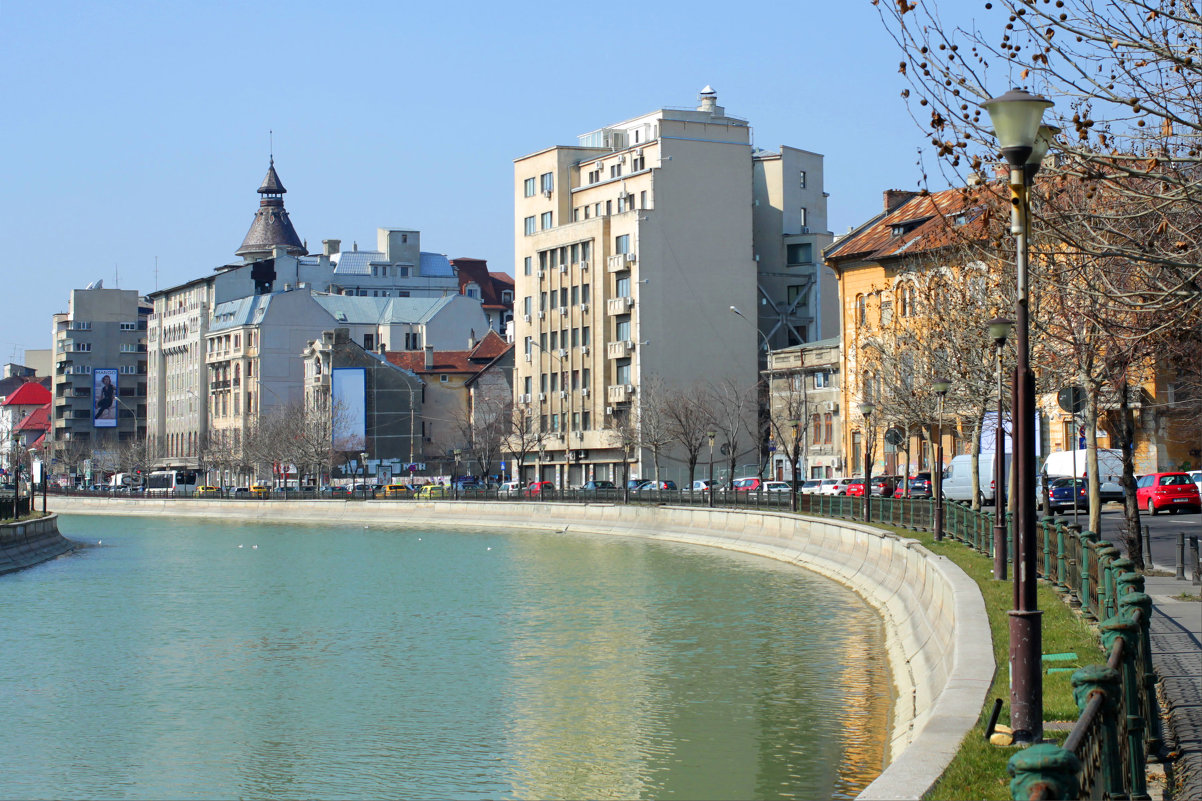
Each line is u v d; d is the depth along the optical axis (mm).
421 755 28328
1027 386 16406
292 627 49156
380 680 37125
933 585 36094
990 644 23141
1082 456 68188
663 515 91438
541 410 141375
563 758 27469
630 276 128625
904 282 63156
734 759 26547
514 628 46875
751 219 131250
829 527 63250
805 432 103312
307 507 136625
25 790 26438
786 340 135000
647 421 116625
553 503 107125
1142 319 26172
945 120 19484
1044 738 16094
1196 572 34188
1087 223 21219
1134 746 13492
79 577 71312
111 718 32844
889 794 13984
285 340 181250
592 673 36938
